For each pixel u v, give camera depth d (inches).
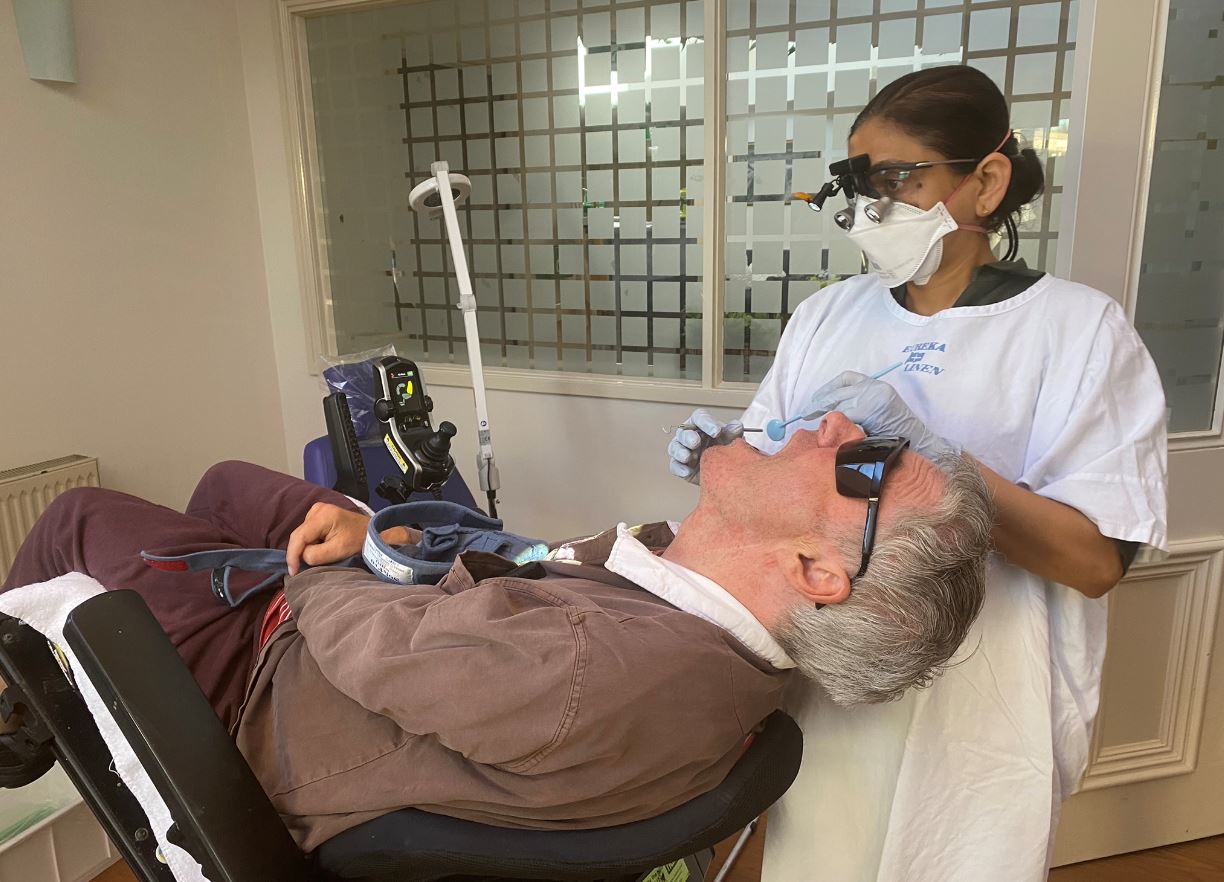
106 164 81.6
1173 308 59.2
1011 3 68.9
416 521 43.8
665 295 87.0
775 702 32.2
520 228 91.9
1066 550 34.4
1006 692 38.1
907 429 34.1
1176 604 64.4
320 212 100.0
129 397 86.1
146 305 87.0
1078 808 67.1
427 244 96.5
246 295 99.0
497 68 88.4
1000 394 37.9
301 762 31.0
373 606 32.2
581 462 92.4
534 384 92.0
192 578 43.3
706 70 77.8
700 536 33.7
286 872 28.9
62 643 37.2
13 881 59.7
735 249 83.0
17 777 34.1
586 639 27.3
